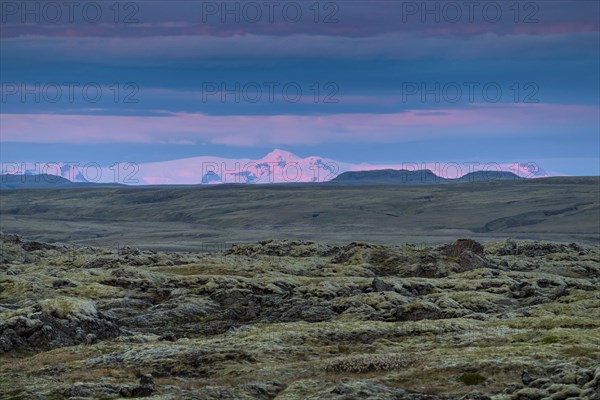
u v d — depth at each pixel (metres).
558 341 169.75
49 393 133.62
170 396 126.19
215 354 173.88
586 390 108.94
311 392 130.38
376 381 136.38
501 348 160.75
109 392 132.62
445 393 124.56
